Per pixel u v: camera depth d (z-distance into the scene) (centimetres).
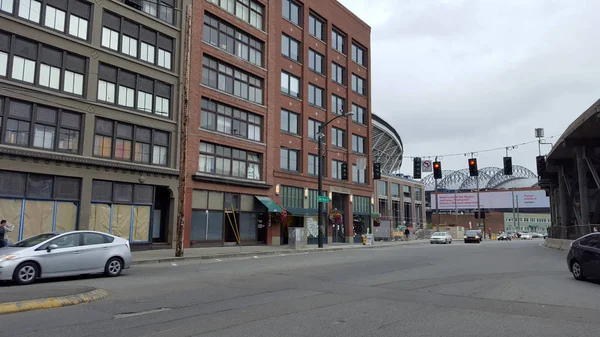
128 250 1418
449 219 10675
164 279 1295
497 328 708
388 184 6606
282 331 688
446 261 1878
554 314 812
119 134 2322
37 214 1988
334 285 1177
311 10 3916
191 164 2658
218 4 2950
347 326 721
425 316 796
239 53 3094
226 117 2961
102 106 2231
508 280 1273
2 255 1145
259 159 3206
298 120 3675
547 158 3719
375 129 5844
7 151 1867
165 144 2544
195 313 818
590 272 1216
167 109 2570
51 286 1071
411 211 7325
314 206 3722
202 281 1250
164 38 2589
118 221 2281
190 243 2622
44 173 2005
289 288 1123
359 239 4256
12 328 696
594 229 2631
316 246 3177
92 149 2183
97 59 2231
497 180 12175
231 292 1056
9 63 1925
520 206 10544
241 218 3000
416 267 1627
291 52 3678
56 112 2083
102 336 655
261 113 3209
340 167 4122
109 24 2322
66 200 2086
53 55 2084
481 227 10162
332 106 4088
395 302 931
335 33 4253
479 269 1577
